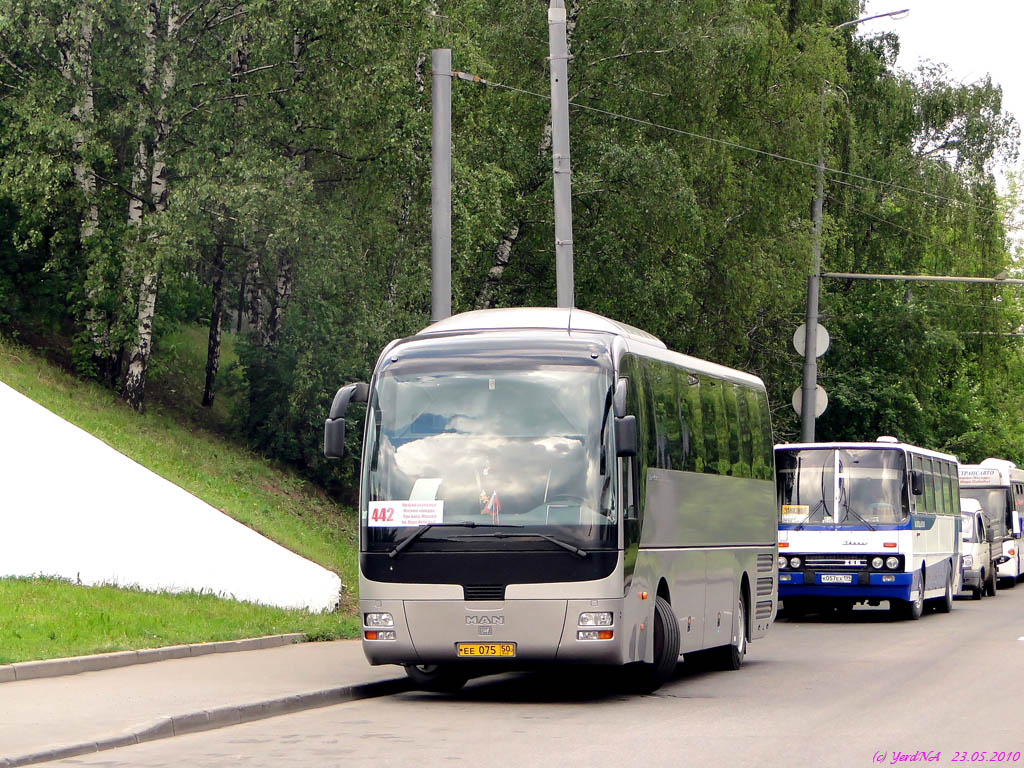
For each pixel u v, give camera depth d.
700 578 53.47
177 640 52.38
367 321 86.38
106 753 32.47
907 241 157.25
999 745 34.84
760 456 65.31
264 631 57.31
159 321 91.06
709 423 56.62
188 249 82.25
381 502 44.19
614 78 102.94
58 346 89.50
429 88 89.56
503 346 45.53
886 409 153.88
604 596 42.75
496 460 43.91
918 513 89.50
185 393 99.00
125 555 59.69
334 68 84.31
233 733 36.28
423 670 48.38
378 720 39.44
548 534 42.91
